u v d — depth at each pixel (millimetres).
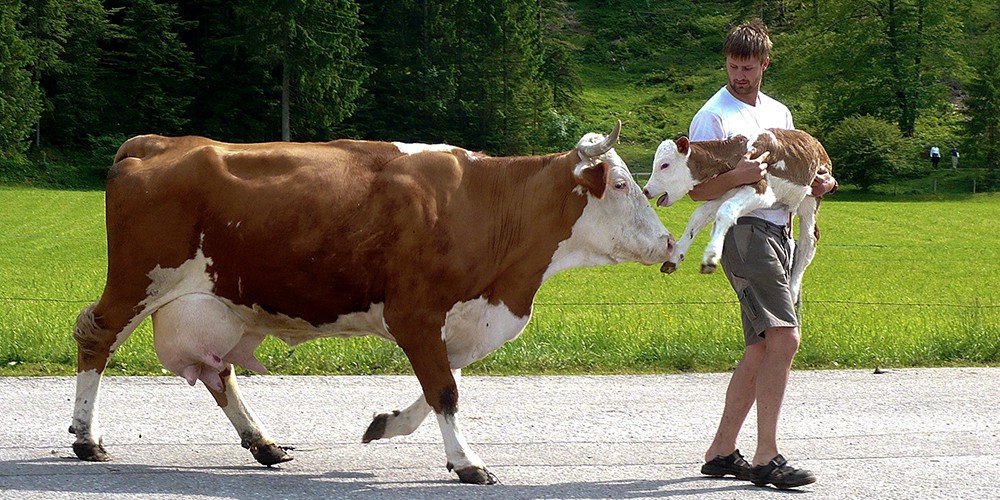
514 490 7984
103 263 37594
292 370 12750
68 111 86938
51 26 83438
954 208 71750
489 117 94500
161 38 87938
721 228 7789
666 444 9625
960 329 16359
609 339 14875
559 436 9836
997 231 57781
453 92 93250
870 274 38562
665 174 8023
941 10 98688
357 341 14109
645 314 21000
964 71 98562
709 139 8312
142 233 8352
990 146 91500
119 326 8539
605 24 138875
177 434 9586
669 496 7871
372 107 93812
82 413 8570
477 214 8555
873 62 99125
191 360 8586
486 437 9750
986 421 10664
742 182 7941
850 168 85812
